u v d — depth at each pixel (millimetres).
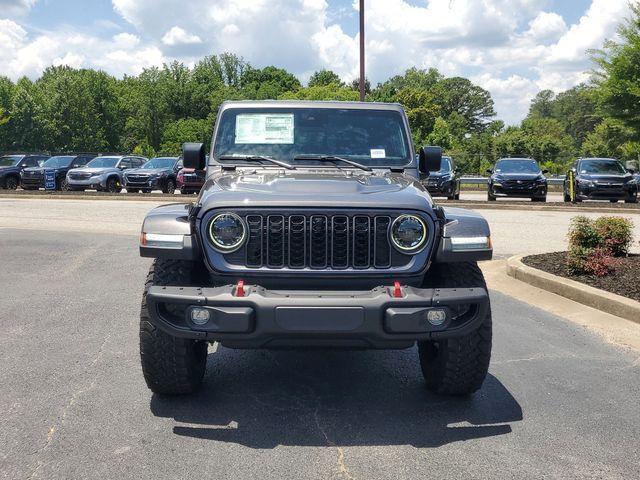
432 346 4848
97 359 5453
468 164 69875
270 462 3635
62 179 29328
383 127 5520
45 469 3512
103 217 17219
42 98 84812
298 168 5227
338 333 3822
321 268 4066
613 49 24594
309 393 4793
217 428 4105
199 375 4703
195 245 4141
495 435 4035
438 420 4285
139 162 30938
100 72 100125
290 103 5566
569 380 5098
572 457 3727
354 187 4359
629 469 3580
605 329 6602
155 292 3961
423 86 140500
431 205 4195
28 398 4559
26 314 7004
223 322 3836
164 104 104500
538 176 23188
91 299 7758
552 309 7520
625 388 4918
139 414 4309
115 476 3445
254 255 4078
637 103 24359
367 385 4988
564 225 15352
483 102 139125
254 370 5336
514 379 5125
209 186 4551
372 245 4090
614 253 9836
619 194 22438
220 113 5566
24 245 12141
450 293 3938
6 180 29781
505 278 9172
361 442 3922
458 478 3457
